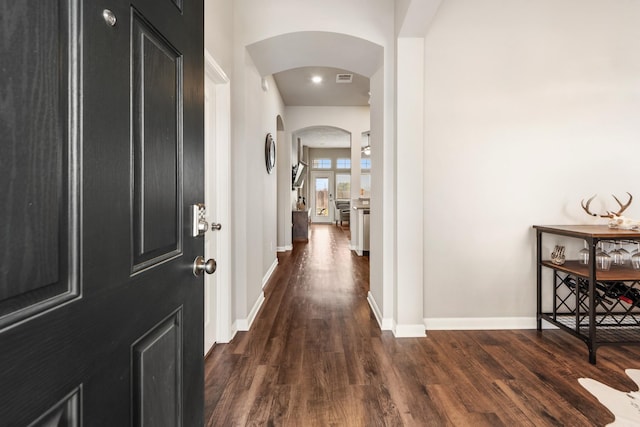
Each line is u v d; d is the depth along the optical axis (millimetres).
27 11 428
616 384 1766
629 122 2545
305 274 4363
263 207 3650
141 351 699
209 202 2133
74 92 504
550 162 2535
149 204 735
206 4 1891
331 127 6375
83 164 521
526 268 2547
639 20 2527
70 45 497
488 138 2525
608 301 2344
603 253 2256
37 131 445
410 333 2400
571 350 2172
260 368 1935
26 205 431
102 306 573
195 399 980
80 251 517
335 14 2521
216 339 2271
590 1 2520
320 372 1891
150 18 732
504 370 1914
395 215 2473
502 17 2506
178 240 890
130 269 659
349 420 1483
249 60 2668
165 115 812
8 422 403
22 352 422
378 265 2764
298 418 1497
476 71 2512
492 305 2557
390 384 1769
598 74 2531
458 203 2535
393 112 2527
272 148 4359
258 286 3039
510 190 2537
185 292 927
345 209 11984
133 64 666
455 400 1627
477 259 2547
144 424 707
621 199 2541
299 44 2680
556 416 1505
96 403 557
